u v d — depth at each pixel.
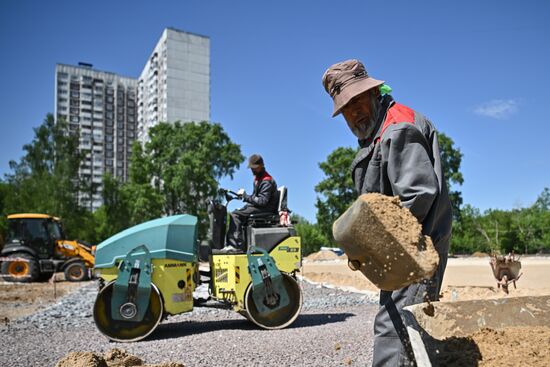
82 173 51.16
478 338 2.34
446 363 2.18
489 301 2.56
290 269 7.62
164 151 51.78
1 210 54.81
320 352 5.37
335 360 4.99
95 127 113.75
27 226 20.80
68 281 20.48
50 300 13.34
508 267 9.76
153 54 103.50
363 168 2.49
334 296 12.15
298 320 8.23
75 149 49.28
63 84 112.50
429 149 2.38
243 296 7.36
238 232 7.90
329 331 6.79
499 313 2.56
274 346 5.79
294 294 7.60
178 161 51.53
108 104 115.62
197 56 99.81
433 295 2.36
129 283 6.73
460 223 44.41
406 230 1.91
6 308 11.51
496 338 2.34
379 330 2.41
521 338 2.34
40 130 47.97
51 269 20.47
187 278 7.12
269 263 7.45
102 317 6.73
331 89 2.52
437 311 2.36
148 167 50.94
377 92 2.53
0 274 20.06
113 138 115.56
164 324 8.13
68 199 46.81
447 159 43.69
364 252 1.97
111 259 6.86
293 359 5.09
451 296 9.77
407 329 2.04
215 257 7.70
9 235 20.86
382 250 1.91
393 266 1.91
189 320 8.52
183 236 7.11
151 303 6.88
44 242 20.78
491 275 17.84
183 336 6.86
